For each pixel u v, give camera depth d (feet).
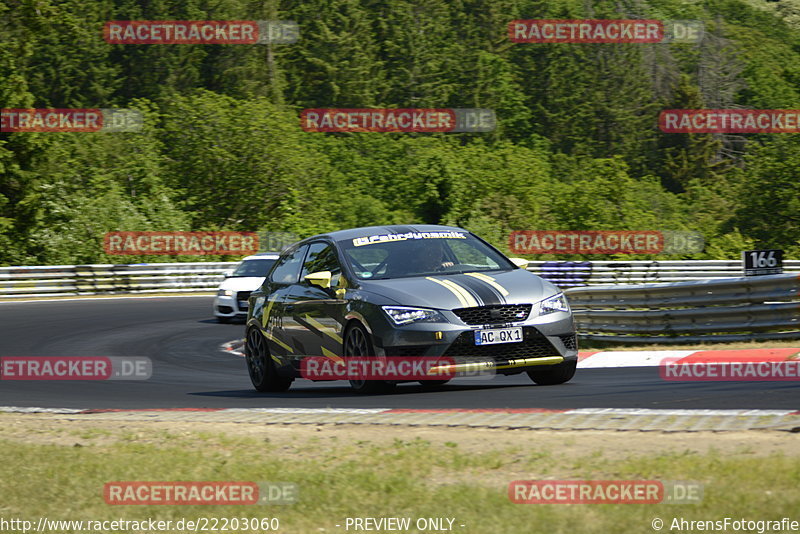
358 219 605.73
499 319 89.56
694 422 67.72
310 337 101.71
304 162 561.84
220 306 227.81
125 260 424.87
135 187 532.32
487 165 654.94
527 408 80.74
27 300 305.32
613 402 81.66
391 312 89.86
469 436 68.95
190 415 90.27
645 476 53.21
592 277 336.49
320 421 80.33
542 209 590.55
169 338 195.72
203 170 540.93
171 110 572.10
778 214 596.29
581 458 59.00
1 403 112.06
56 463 70.13
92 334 204.64
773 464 52.03
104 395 117.39
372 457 64.28
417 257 99.55
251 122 550.36
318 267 103.45
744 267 141.18
